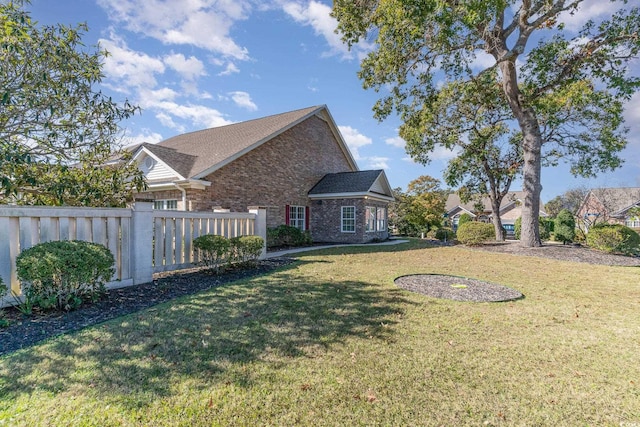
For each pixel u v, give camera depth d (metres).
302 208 18.72
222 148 15.38
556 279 7.50
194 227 7.50
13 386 2.57
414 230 30.02
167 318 4.17
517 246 13.45
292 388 2.68
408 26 10.36
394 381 2.83
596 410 2.52
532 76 13.01
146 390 2.57
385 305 5.02
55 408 2.33
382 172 19.42
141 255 6.03
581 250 12.21
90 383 2.64
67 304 4.38
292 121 17.53
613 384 2.90
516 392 2.74
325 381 2.79
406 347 3.53
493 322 4.40
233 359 3.13
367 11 12.09
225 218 8.27
